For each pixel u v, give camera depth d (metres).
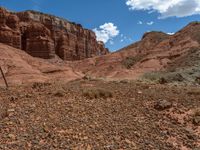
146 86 22.89
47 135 10.02
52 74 64.31
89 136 10.37
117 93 18.25
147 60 81.81
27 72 56.19
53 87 19.98
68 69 68.06
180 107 14.86
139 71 71.94
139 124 12.20
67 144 9.48
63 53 123.31
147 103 15.64
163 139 10.91
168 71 48.56
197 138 11.38
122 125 11.84
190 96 18.08
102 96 16.88
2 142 9.21
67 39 129.50
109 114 13.26
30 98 15.67
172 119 13.22
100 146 9.61
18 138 9.59
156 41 120.69
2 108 13.08
